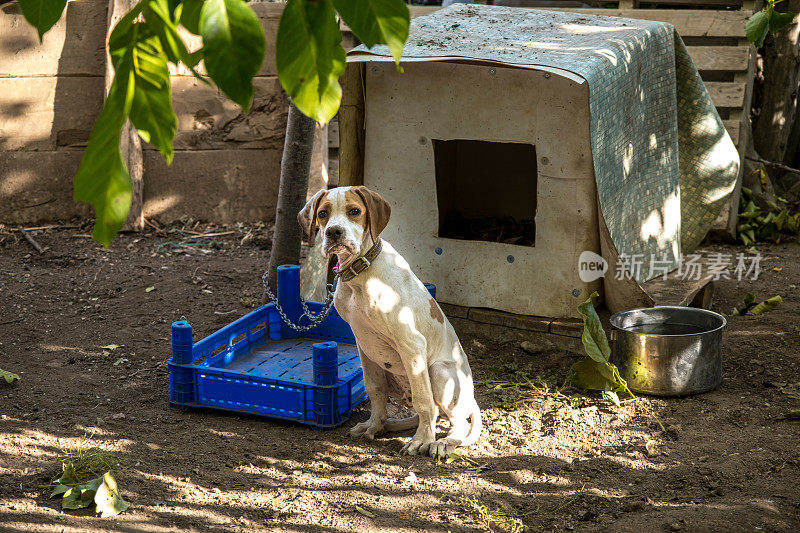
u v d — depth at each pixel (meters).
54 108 7.93
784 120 8.23
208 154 8.15
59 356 5.11
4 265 6.97
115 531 3.02
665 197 5.46
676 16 7.39
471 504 3.32
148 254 7.38
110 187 0.91
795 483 3.45
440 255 5.32
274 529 3.11
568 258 4.96
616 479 3.59
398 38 0.90
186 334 4.29
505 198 6.38
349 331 5.08
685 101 5.63
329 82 0.92
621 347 4.57
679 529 3.04
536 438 4.06
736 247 7.66
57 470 3.54
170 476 3.56
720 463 3.68
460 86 4.93
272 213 8.32
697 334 4.39
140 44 0.94
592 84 4.37
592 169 4.72
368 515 3.23
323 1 0.89
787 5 7.81
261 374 4.59
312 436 4.08
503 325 5.21
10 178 8.00
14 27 7.71
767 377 4.73
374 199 3.54
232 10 0.88
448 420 4.29
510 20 5.68
